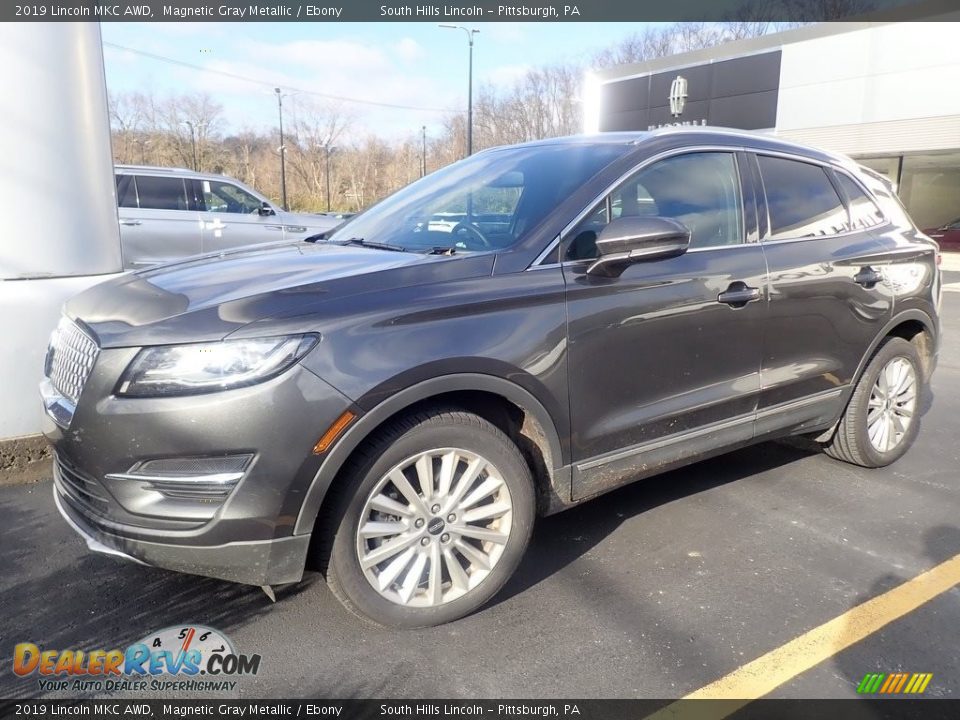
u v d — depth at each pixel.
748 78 23.20
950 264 18.75
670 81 25.42
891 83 19.88
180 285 2.62
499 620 2.74
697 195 3.35
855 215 4.05
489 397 2.73
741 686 2.40
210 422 2.19
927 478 4.20
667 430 3.17
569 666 2.48
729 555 3.25
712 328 3.20
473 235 3.03
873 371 4.06
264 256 3.10
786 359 3.57
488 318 2.59
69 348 2.57
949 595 2.95
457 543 2.65
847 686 2.40
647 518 3.62
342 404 2.29
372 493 2.45
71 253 4.13
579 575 3.07
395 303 2.45
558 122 44.06
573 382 2.80
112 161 4.36
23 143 3.90
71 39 4.01
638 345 2.97
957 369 7.18
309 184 59.69
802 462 4.42
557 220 2.90
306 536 2.33
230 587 2.93
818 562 3.21
